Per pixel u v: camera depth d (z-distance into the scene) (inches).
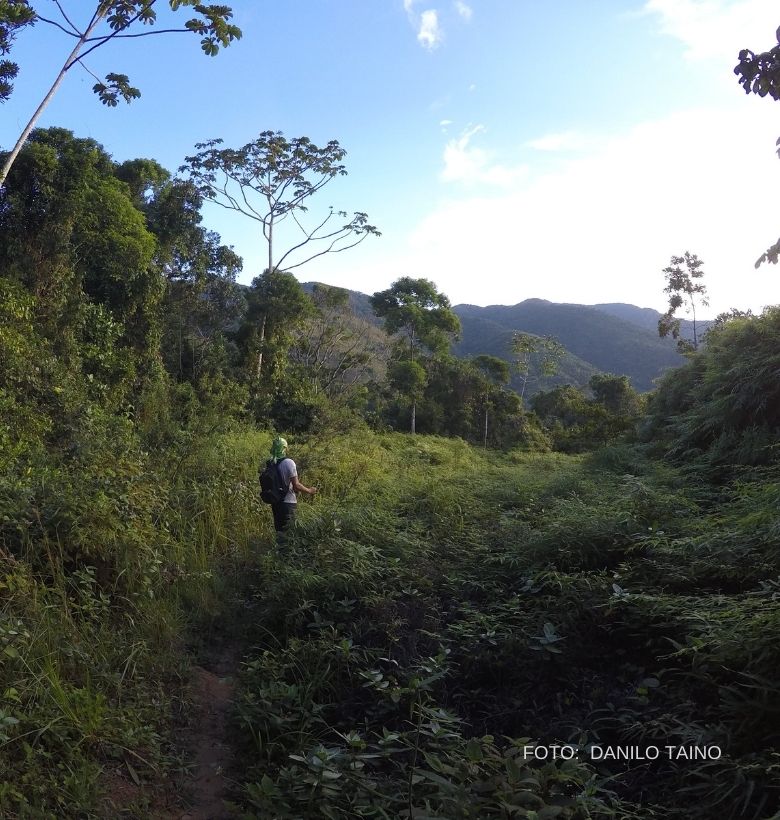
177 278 1063.0
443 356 1659.7
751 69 139.5
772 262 142.2
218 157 1198.9
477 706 156.3
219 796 131.8
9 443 277.3
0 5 407.5
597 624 174.1
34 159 585.0
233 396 748.6
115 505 221.6
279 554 248.8
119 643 171.5
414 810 109.3
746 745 117.6
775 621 130.3
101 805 116.5
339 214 1343.5
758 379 377.1
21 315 422.3
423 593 220.2
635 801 118.6
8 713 121.2
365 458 526.3
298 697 153.9
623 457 502.0
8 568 174.7
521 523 293.4
